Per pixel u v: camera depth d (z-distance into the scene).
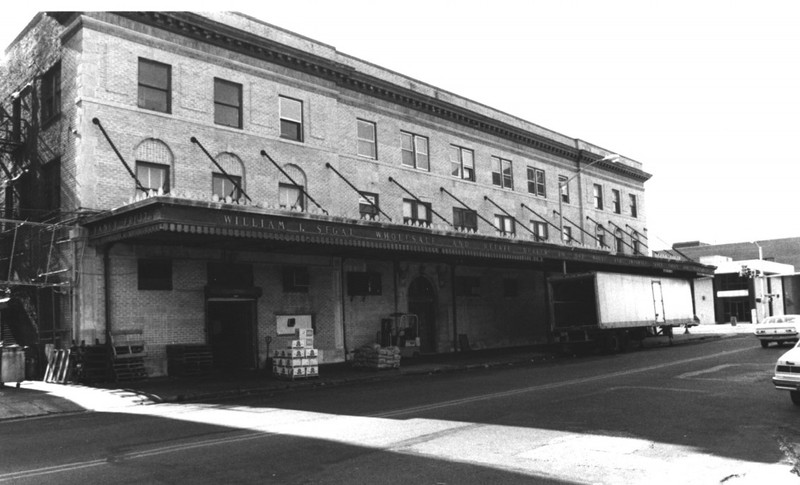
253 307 22.91
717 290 72.50
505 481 6.84
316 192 25.66
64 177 20.12
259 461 7.95
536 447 8.48
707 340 37.16
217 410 13.26
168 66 21.69
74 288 18.78
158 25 21.30
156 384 17.92
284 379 19.12
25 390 16.70
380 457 8.02
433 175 31.80
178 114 21.59
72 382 17.97
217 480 7.05
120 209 17.31
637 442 8.70
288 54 24.88
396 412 11.89
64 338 19.25
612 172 47.56
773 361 20.34
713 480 6.74
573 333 29.25
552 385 15.67
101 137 19.61
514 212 37.00
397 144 30.17
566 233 41.31
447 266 31.89
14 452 9.05
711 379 15.84
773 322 28.97
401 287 29.16
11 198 24.11
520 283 36.88
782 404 11.67
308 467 7.59
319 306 25.20
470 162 34.69
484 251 26.66
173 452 8.65
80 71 19.55
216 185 22.38
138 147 20.50
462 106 34.81
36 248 21.48
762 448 8.19
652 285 33.22
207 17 22.66
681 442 8.66
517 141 38.12
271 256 23.56
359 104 28.50
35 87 22.77
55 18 20.78
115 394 15.79
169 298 20.50
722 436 8.99
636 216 50.19
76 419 12.55
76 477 7.34
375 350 22.34
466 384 16.86
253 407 13.59
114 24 20.33
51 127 21.31
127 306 19.47
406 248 23.33
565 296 29.92
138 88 20.80
